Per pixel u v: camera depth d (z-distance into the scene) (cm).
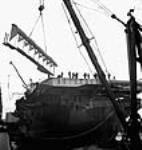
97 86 1509
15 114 1662
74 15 1748
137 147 1602
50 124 1238
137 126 1642
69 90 1318
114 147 1447
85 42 1741
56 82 1723
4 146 1548
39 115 1273
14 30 1691
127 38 1817
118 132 1606
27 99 1458
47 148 1257
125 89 1947
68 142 1249
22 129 1370
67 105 1257
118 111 1570
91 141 1301
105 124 1415
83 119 1289
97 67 1719
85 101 1335
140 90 1967
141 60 1781
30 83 2241
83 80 1897
